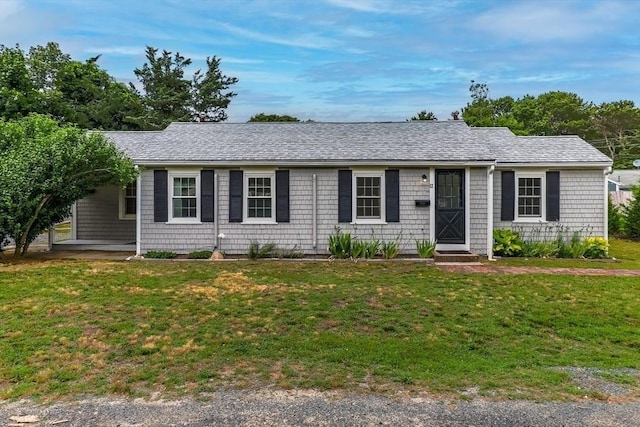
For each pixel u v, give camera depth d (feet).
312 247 45.80
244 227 46.01
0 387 15.42
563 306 26.71
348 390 15.31
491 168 44.55
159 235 46.14
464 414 13.65
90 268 36.78
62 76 96.63
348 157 44.88
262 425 12.92
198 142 49.98
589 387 15.90
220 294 28.73
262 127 55.67
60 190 40.45
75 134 40.50
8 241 42.86
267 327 22.27
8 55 70.85
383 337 21.13
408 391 15.28
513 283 32.78
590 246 46.68
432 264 41.04
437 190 45.93
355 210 45.70
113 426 12.83
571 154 49.80
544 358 18.89
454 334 21.71
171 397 14.74
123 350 18.95
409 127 54.03
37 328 21.54
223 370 17.02
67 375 16.38
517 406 14.25
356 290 30.19
